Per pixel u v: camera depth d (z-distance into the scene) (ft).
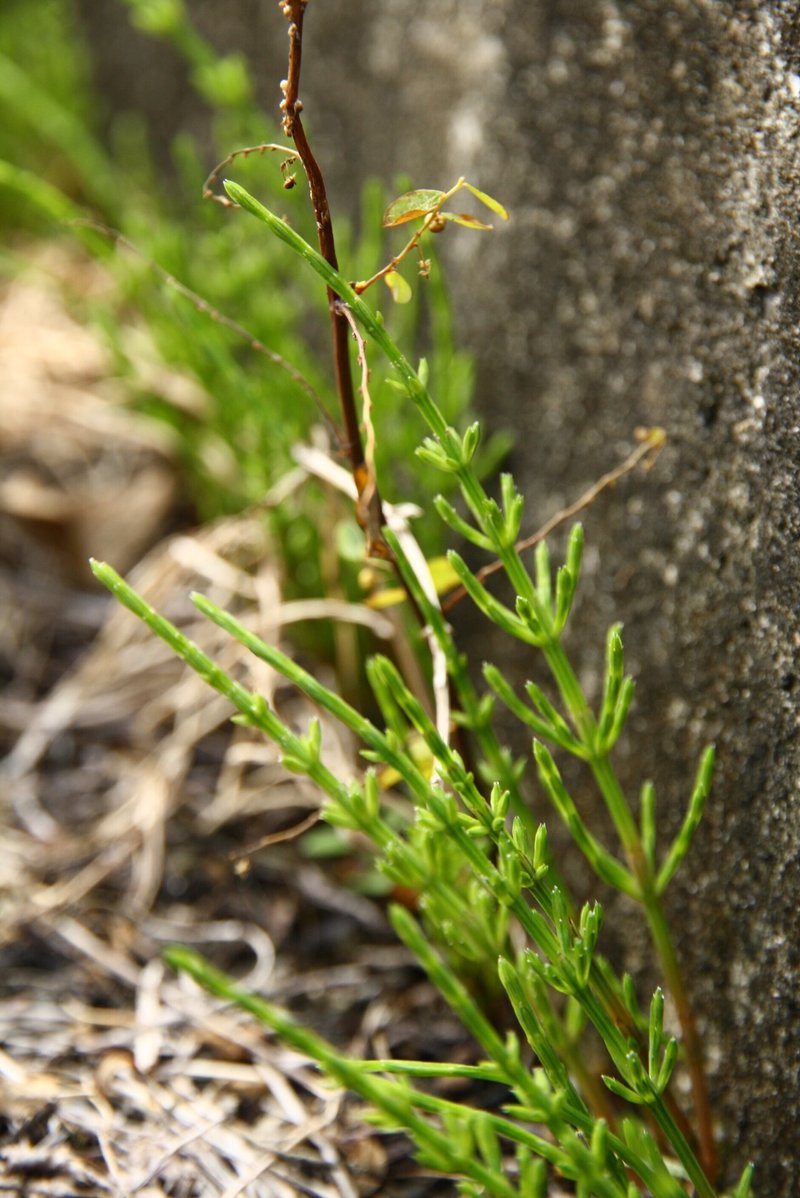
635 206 1.77
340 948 1.94
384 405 1.98
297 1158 1.73
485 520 1.57
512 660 1.93
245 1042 1.83
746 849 1.66
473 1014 1.56
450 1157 1.42
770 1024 1.64
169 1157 1.72
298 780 1.99
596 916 1.50
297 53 1.50
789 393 1.62
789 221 1.62
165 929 1.96
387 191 2.19
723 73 1.67
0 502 2.46
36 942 1.94
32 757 2.14
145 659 2.19
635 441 1.78
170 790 2.02
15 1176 1.71
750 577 1.65
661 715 1.74
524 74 1.91
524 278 1.92
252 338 1.69
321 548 2.02
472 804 1.53
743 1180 1.53
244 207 1.49
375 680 1.68
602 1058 1.79
